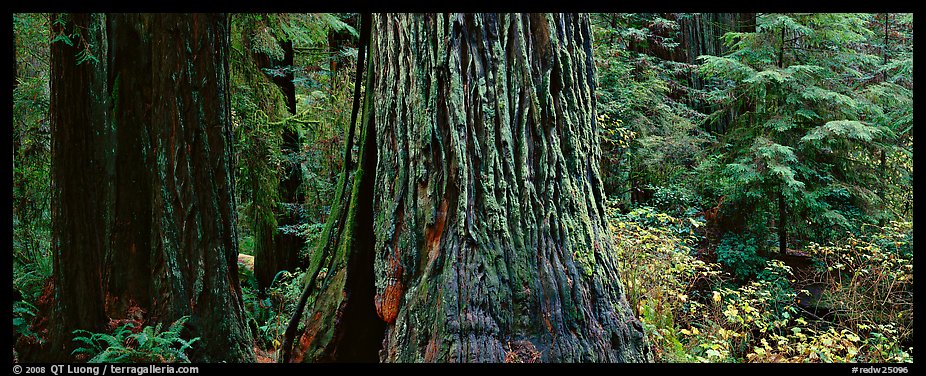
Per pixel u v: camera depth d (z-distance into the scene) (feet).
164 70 13.65
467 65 7.70
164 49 13.64
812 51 32.68
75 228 13.34
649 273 15.79
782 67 32.45
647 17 42.14
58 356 12.92
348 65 28.78
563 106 8.20
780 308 23.30
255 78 22.63
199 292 13.52
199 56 13.85
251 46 22.34
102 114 13.70
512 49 7.89
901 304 19.80
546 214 7.82
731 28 44.19
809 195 29.19
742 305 15.67
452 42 7.69
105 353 11.63
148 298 14.02
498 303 7.26
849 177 31.01
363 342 8.50
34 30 17.24
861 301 20.53
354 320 8.46
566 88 8.27
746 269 28.99
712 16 44.34
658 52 43.60
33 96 17.79
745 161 30.55
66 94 13.42
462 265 7.37
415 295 7.55
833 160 31.22
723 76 33.04
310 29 23.67
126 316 13.65
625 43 39.24
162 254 13.57
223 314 13.78
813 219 29.94
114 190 13.85
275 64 26.48
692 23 43.73
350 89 27.02
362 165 8.83
